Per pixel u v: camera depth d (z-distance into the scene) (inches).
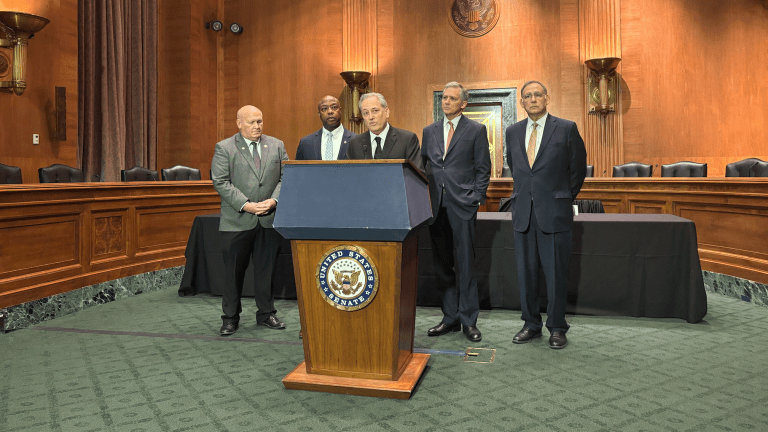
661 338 116.3
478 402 81.0
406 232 76.7
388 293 81.2
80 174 181.9
